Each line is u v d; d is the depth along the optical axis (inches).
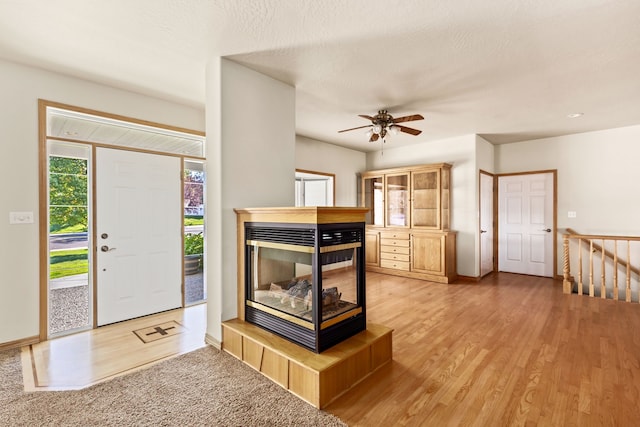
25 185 105.3
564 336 114.8
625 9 75.8
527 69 109.5
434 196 211.2
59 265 124.2
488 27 84.4
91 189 121.5
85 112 116.6
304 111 157.3
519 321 130.5
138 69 109.2
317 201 237.8
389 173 232.8
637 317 135.3
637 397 77.2
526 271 223.6
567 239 176.4
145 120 131.3
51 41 91.1
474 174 203.8
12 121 102.9
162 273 140.7
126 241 130.0
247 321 103.8
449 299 163.2
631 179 184.2
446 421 69.4
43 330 109.2
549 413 71.7
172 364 93.3
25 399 75.9
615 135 189.0
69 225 121.6
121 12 77.7
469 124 179.5
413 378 86.7
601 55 98.9
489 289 184.1
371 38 90.5
